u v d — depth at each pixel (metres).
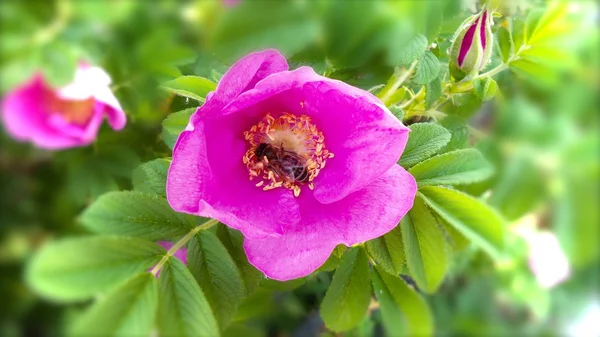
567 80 0.22
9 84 0.19
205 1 0.20
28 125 0.20
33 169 0.22
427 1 0.18
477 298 0.34
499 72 0.22
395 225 0.17
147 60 0.21
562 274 0.30
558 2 0.20
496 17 0.20
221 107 0.16
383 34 0.18
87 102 0.20
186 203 0.16
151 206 0.17
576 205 0.23
